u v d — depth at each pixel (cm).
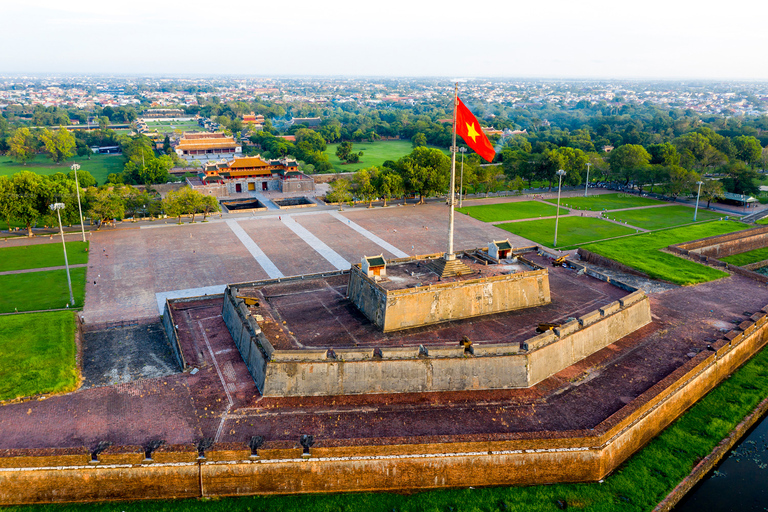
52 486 4706
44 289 9694
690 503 5084
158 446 4891
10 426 5259
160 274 10606
